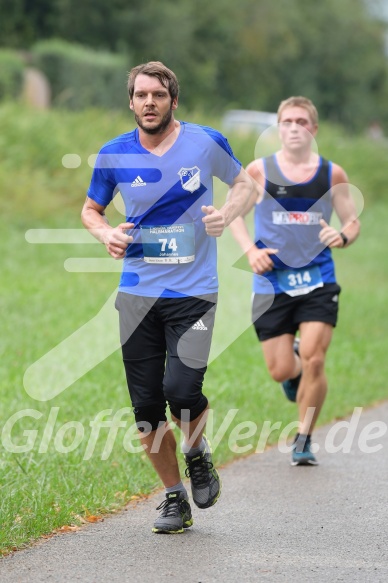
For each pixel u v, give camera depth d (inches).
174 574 445.4
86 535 507.2
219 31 4256.9
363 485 616.7
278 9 4534.9
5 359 895.7
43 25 3708.2
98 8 3779.5
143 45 3934.5
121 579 437.7
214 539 502.3
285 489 607.2
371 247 1964.8
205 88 4133.9
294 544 494.6
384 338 1210.6
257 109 4463.6
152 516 546.6
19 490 554.3
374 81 5438.0
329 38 5017.2
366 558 473.4
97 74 3196.4
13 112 1815.9
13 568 451.5
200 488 518.3
